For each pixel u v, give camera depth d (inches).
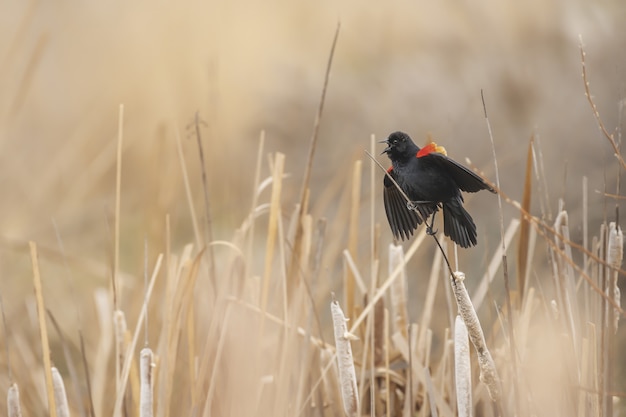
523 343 254.4
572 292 250.2
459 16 653.3
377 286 298.2
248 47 732.0
